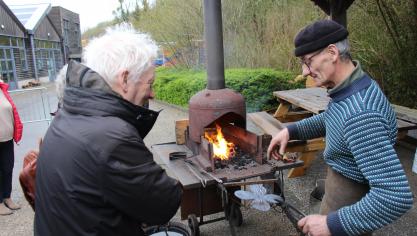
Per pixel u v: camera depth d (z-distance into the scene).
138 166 1.23
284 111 5.71
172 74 11.29
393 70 5.97
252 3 9.88
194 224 2.88
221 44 3.39
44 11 28.44
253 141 2.82
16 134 3.72
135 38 1.38
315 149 3.96
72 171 1.20
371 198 1.27
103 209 1.22
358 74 1.43
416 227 3.03
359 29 6.55
